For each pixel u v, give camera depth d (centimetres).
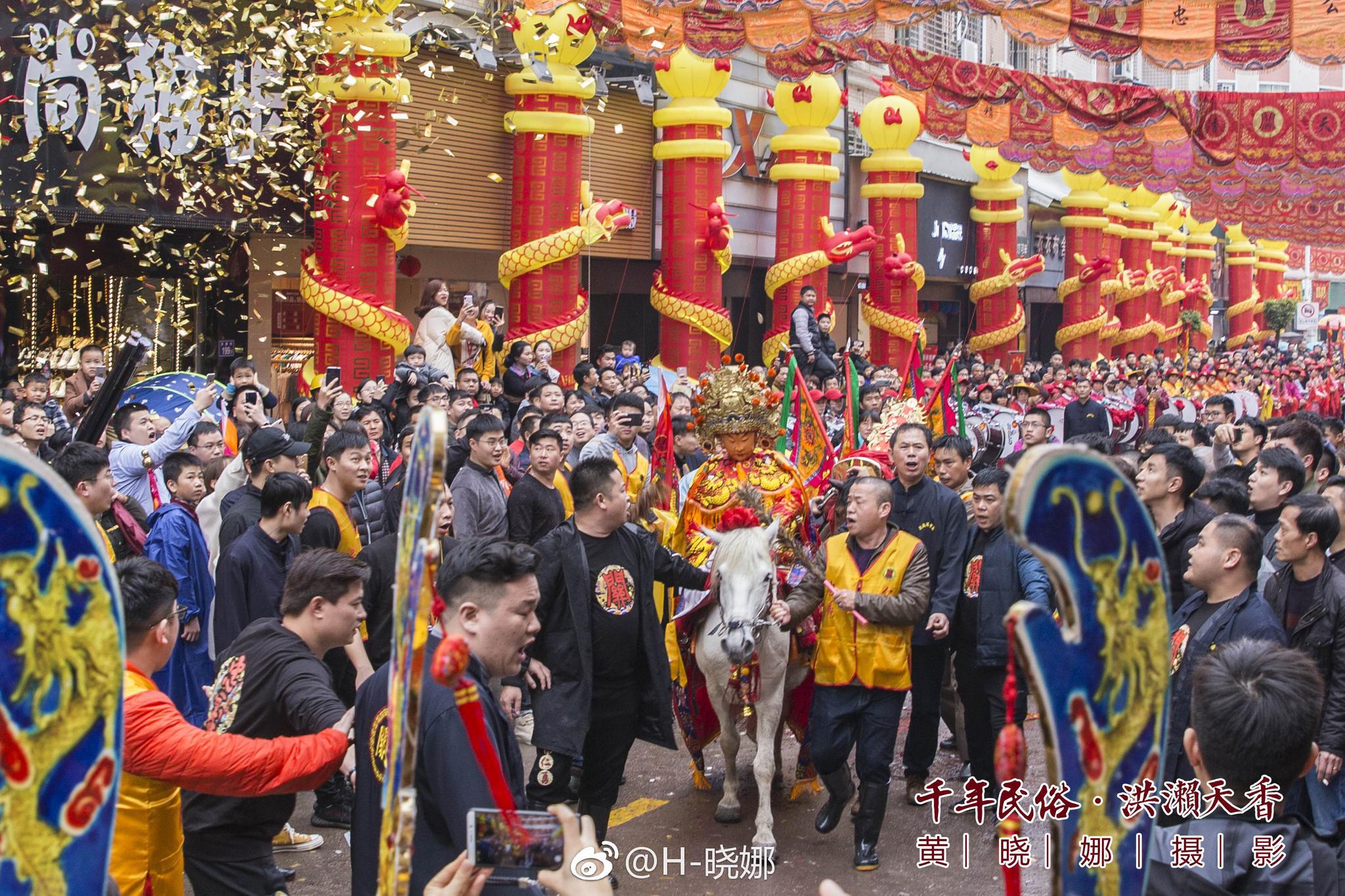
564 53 1636
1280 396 2825
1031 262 2856
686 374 1719
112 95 1154
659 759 852
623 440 1005
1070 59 3297
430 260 1802
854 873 652
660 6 1186
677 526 802
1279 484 757
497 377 1544
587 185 1691
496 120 1755
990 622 693
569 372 1711
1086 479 168
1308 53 1275
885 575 657
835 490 887
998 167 2848
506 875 314
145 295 1404
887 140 2464
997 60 2933
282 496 626
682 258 1981
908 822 731
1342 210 2359
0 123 1097
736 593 628
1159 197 3428
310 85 1262
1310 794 552
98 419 722
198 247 1253
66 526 167
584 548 602
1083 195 3259
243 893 429
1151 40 1311
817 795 780
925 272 2722
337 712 400
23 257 1218
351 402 1014
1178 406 2356
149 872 394
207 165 1173
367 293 1395
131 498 730
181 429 838
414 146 1634
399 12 1461
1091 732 170
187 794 428
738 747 727
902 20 1249
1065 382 2164
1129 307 3641
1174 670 555
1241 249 4794
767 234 2319
